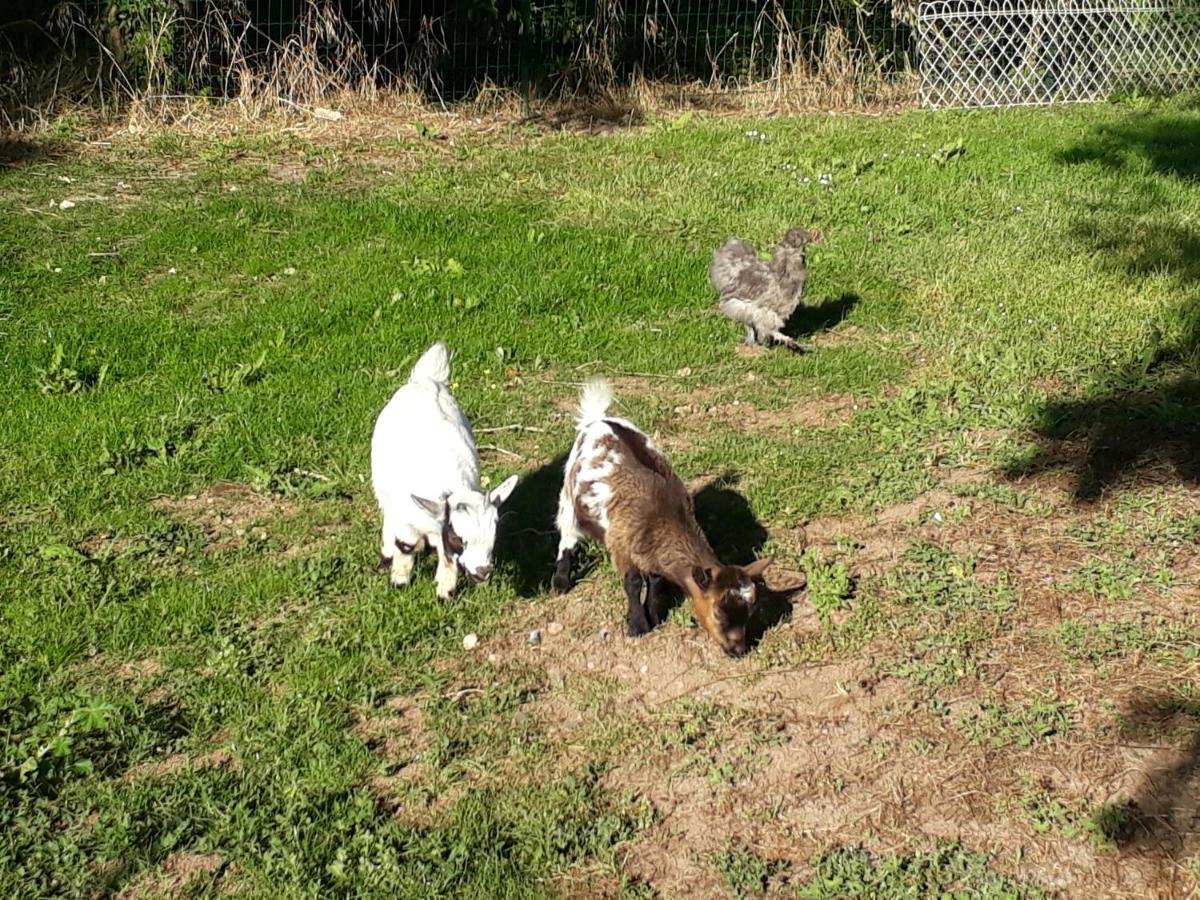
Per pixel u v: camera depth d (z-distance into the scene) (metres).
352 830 1.77
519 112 5.84
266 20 5.71
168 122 5.31
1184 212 4.27
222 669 2.07
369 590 2.30
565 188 4.66
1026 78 6.18
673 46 6.29
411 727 1.98
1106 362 3.10
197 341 3.29
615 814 1.80
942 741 1.91
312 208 4.32
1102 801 1.79
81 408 2.93
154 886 1.67
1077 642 2.11
